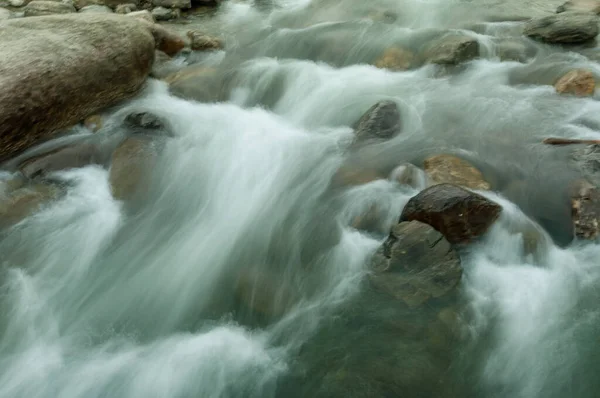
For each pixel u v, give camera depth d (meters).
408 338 4.21
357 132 6.86
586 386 3.85
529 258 4.89
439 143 6.56
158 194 6.18
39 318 4.65
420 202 4.98
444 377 3.92
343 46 9.41
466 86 7.94
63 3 11.93
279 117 7.89
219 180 6.41
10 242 5.39
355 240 5.18
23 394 4.00
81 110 7.23
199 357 4.24
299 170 6.41
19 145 6.54
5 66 6.35
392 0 11.52
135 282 5.07
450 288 4.51
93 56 7.27
